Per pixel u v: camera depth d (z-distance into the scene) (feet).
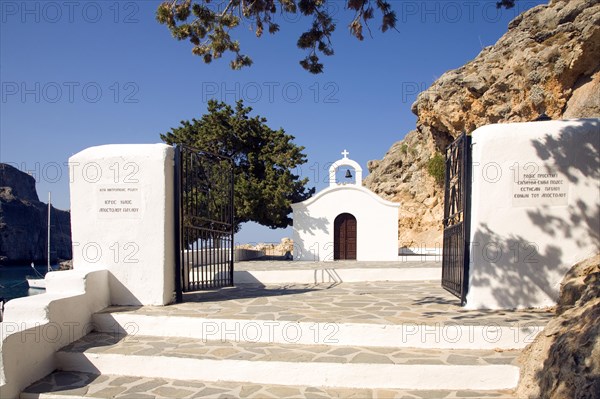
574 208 25.49
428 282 42.60
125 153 28.27
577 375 15.12
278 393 18.10
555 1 79.97
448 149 31.78
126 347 21.93
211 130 91.20
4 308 21.39
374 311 25.75
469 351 20.67
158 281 27.89
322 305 28.22
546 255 25.53
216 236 36.40
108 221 28.27
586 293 20.42
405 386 18.51
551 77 75.20
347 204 80.23
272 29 34.37
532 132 25.68
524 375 17.94
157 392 18.35
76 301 23.75
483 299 25.71
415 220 109.50
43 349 20.56
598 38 69.15
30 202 270.46
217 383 19.25
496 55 87.45
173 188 29.30
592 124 25.59
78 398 18.07
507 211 25.64
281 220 91.09
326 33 33.99
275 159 90.07
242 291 35.83
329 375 18.83
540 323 21.74
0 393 17.65
